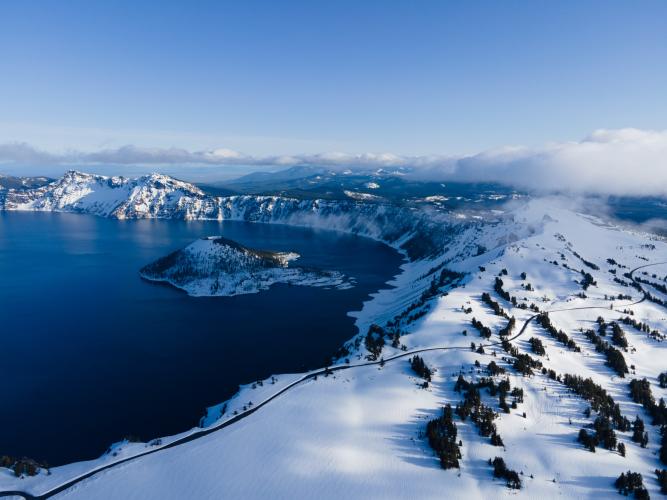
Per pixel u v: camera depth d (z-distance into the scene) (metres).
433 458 131.12
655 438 147.88
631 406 169.50
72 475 134.50
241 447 141.38
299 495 117.06
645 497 115.94
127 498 121.19
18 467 138.12
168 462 136.75
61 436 169.25
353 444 138.50
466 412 150.50
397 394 167.00
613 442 138.50
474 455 133.00
